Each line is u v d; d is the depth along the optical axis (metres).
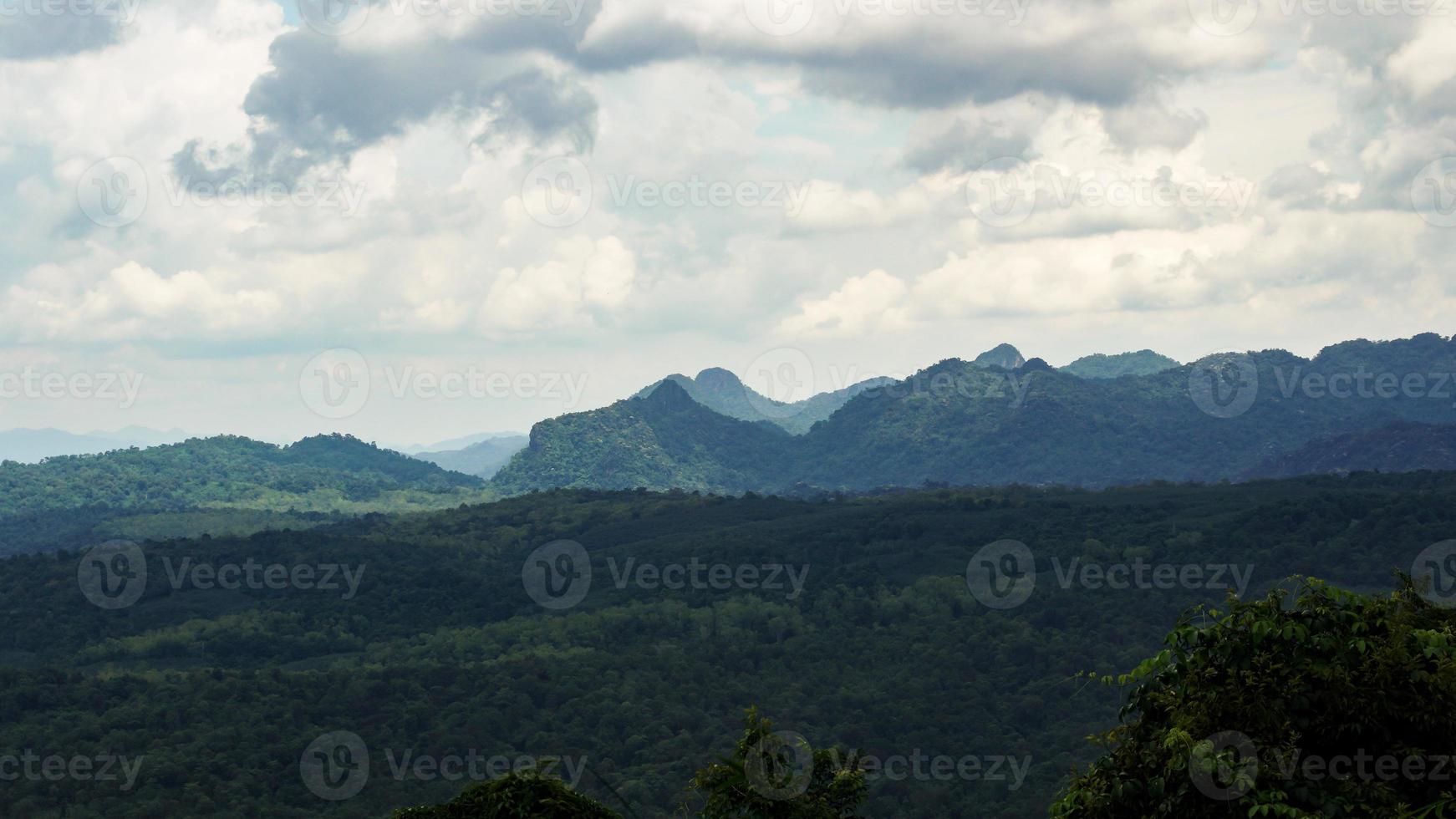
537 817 10.73
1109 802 11.29
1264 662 11.19
